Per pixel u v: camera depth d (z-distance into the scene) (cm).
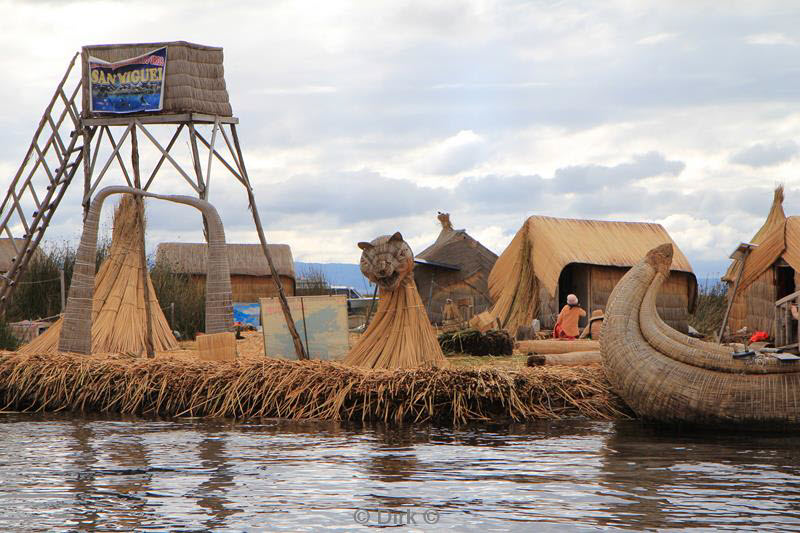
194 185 1892
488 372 1370
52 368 1518
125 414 1430
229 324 1783
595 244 2756
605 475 920
